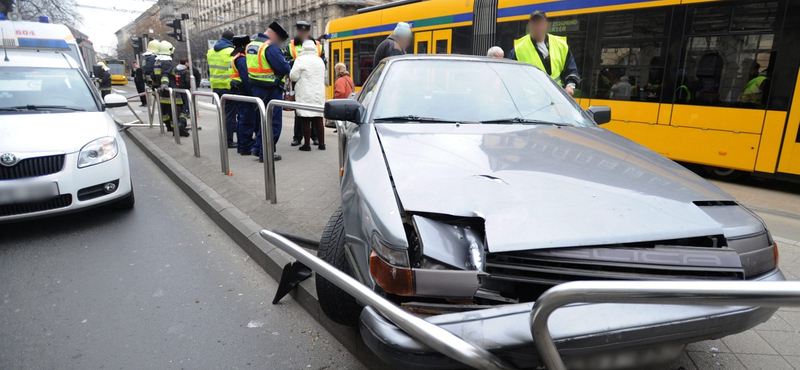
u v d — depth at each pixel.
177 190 6.15
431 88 3.29
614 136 2.95
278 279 3.52
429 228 1.77
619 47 7.23
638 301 1.30
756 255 1.84
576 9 7.62
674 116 6.80
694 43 6.52
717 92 6.39
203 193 5.41
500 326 1.56
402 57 3.60
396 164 2.19
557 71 5.73
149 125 11.38
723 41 6.27
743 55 6.13
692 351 2.51
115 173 4.66
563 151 2.45
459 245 1.77
